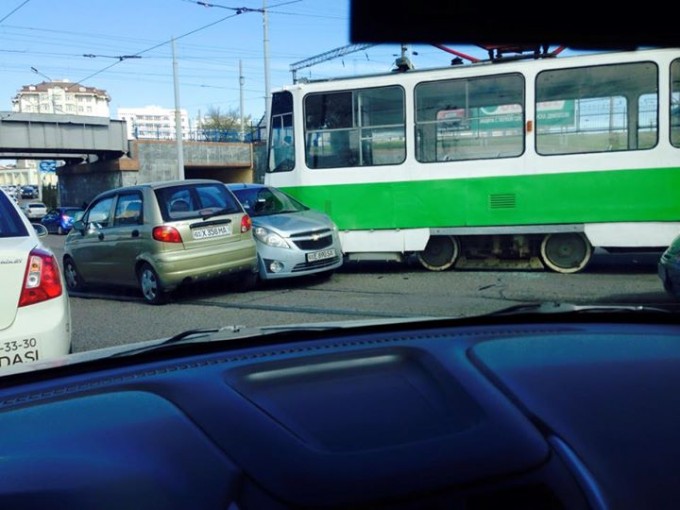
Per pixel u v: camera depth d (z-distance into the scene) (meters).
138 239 9.09
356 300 8.72
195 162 47.47
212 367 2.55
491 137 10.38
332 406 2.11
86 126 44.34
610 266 10.87
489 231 10.44
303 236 9.93
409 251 10.89
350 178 11.05
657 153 9.68
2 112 41.56
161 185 9.15
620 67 9.71
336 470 1.70
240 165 49.88
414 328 3.12
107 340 7.12
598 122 9.88
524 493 1.65
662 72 9.54
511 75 10.19
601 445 1.88
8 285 4.20
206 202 9.23
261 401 2.16
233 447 1.84
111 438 1.95
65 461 1.85
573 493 1.67
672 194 9.66
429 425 1.96
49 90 102.81
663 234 9.73
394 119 10.81
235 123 76.44
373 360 2.57
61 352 4.36
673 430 1.96
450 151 10.59
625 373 2.38
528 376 2.34
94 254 10.01
